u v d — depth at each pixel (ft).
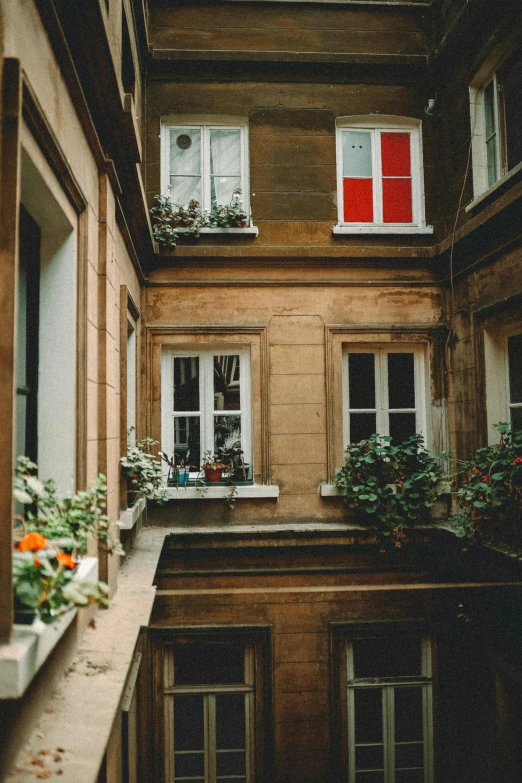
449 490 22.38
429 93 23.81
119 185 14.30
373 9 23.73
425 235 23.67
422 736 21.99
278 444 22.71
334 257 22.91
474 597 20.35
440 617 22.08
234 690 21.63
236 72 23.40
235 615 21.67
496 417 20.47
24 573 6.25
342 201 23.72
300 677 21.61
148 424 22.44
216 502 22.43
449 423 23.09
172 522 22.34
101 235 12.76
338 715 21.52
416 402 23.65
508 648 18.21
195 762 21.56
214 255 22.62
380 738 21.93
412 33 23.75
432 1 23.71
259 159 23.30
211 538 21.58
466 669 20.98
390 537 21.70
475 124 21.22
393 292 23.35
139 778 20.58
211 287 22.89
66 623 8.02
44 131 8.21
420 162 23.81
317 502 22.65
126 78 19.81
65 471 10.45
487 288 20.22
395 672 22.35
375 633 21.88
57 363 10.59
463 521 18.94
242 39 23.34
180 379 23.29
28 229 10.32
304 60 23.29
